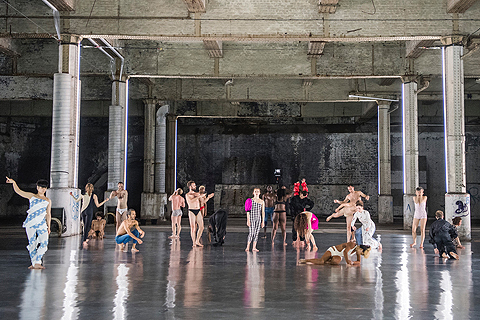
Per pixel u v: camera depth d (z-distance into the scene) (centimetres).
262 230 1895
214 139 3400
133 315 483
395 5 1530
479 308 522
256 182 3341
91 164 3250
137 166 3388
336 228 2042
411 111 1922
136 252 1060
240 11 1539
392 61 1939
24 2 1563
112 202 1931
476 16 1514
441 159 3175
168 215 2812
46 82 2378
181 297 573
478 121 3120
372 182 3266
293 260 936
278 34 1536
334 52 1964
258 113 2898
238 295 587
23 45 1984
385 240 1441
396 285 663
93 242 1284
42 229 802
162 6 1548
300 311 504
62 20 1541
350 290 624
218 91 2472
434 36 1525
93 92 2456
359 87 2417
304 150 3353
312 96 2447
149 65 1984
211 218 1241
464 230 1460
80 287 634
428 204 3169
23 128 3144
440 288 641
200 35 1540
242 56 1983
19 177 3133
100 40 1706
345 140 3312
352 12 1534
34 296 575
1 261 888
